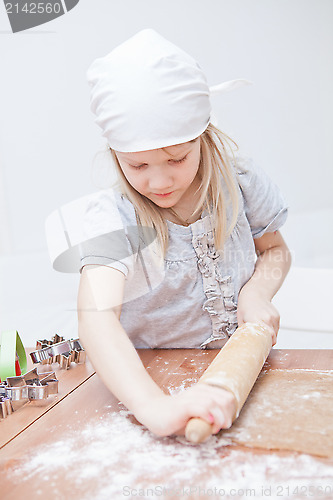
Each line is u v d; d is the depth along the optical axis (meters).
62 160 3.89
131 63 0.84
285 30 4.95
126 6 4.11
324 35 5.04
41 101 3.87
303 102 5.09
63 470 0.61
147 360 0.97
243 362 0.75
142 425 0.71
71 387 0.86
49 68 3.84
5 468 0.62
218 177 1.05
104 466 0.61
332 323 1.24
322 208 5.19
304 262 4.20
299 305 1.26
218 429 0.64
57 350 0.97
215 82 4.77
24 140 3.87
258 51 4.88
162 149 0.82
